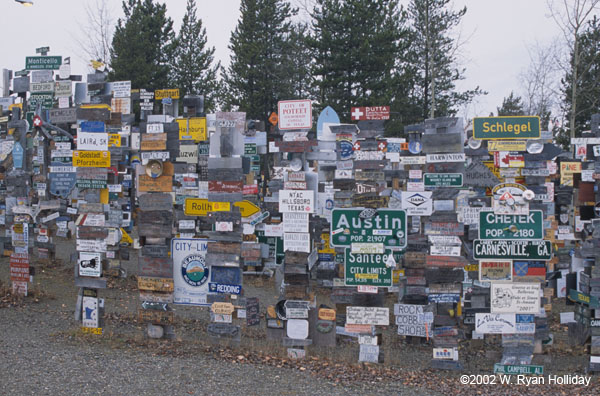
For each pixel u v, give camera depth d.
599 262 8.12
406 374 8.09
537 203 8.66
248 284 14.05
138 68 32.94
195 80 38.94
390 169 14.34
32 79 13.03
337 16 29.73
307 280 8.75
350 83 29.88
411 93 34.75
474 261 9.24
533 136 8.68
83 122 9.27
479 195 9.49
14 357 7.74
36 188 13.60
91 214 9.31
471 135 10.27
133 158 16.53
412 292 8.74
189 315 11.21
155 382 7.11
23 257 11.53
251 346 9.00
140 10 36.22
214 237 9.00
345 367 8.22
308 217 8.68
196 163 15.45
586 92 25.89
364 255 8.50
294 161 8.80
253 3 36.25
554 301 13.38
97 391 6.70
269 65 35.69
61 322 9.96
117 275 13.94
